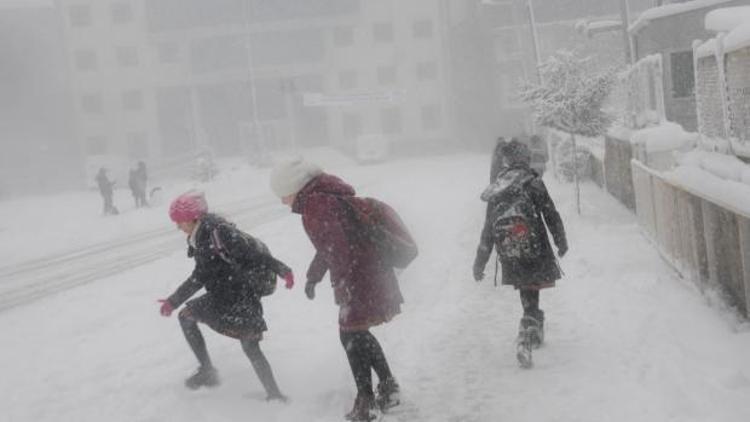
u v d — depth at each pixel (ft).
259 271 16.15
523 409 15.07
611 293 23.20
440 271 29.58
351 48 193.47
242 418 15.67
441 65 191.72
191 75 196.24
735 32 21.13
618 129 48.47
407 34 192.03
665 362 16.44
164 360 20.76
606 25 73.36
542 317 18.70
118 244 55.47
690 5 55.98
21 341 25.07
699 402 14.02
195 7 191.83
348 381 17.70
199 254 15.87
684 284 23.12
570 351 18.28
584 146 63.77
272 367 19.17
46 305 32.22
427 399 16.16
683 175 22.54
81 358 21.94
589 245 31.96
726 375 14.69
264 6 190.90
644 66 43.75
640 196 31.19
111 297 32.14
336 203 14.75
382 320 15.17
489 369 17.72
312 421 15.31
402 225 15.56
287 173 14.78
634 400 14.64
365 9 192.03
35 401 18.11
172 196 107.24
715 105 24.58
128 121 198.80
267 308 25.93
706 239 20.34
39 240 65.92
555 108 42.93
